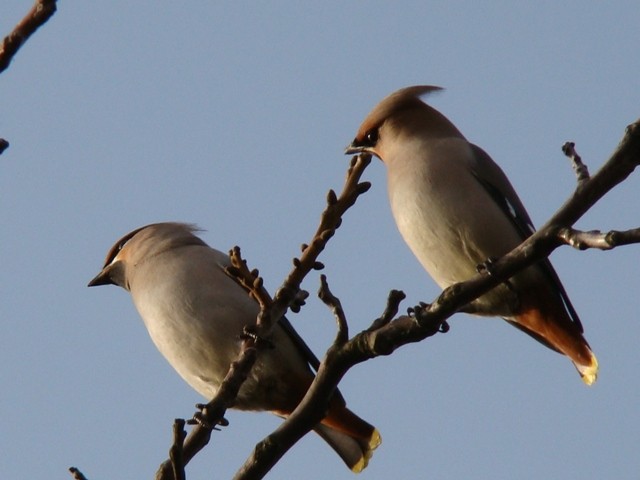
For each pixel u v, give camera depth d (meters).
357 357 7.85
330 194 7.91
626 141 7.07
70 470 7.91
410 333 7.73
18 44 5.65
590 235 7.02
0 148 6.08
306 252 7.92
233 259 7.99
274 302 7.99
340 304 7.93
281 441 7.93
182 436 7.01
